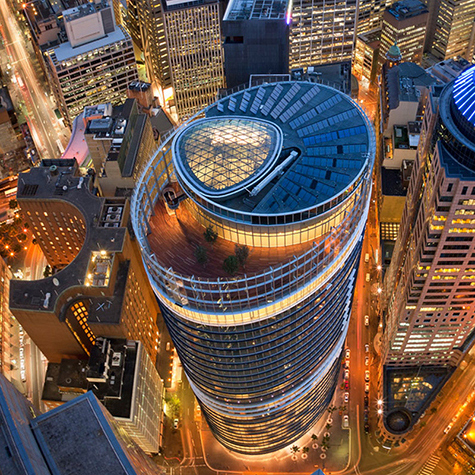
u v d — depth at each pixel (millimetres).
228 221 166000
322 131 180250
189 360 191125
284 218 160125
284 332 171750
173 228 178625
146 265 171500
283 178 167500
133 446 115625
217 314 159625
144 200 180625
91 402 87375
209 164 170000
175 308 165750
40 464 79812
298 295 162750
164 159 186125
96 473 82062
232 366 181000
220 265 166625
